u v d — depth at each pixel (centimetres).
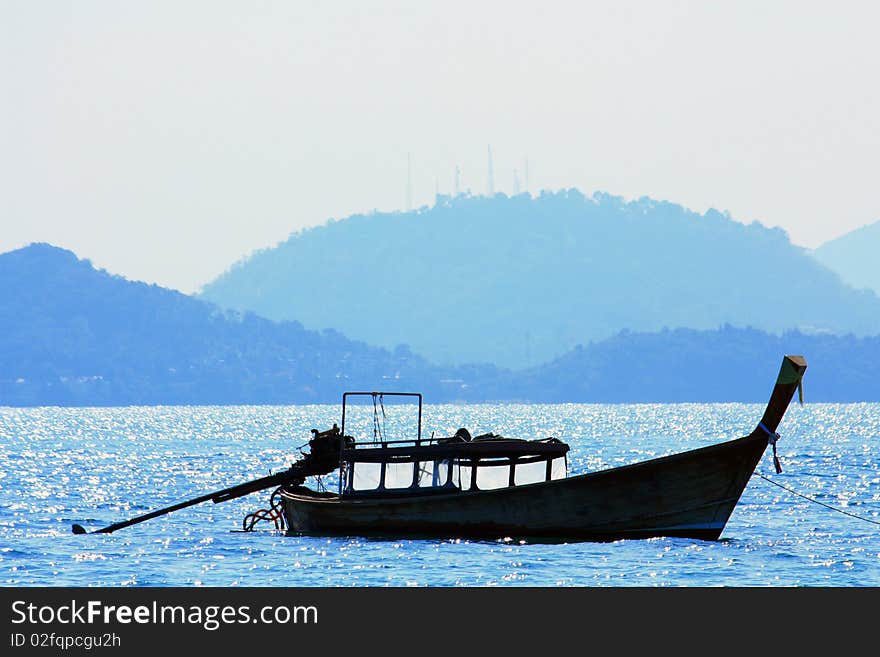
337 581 15238
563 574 15238
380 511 17588
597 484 16400
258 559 16975
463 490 17338
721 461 16125
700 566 15600
